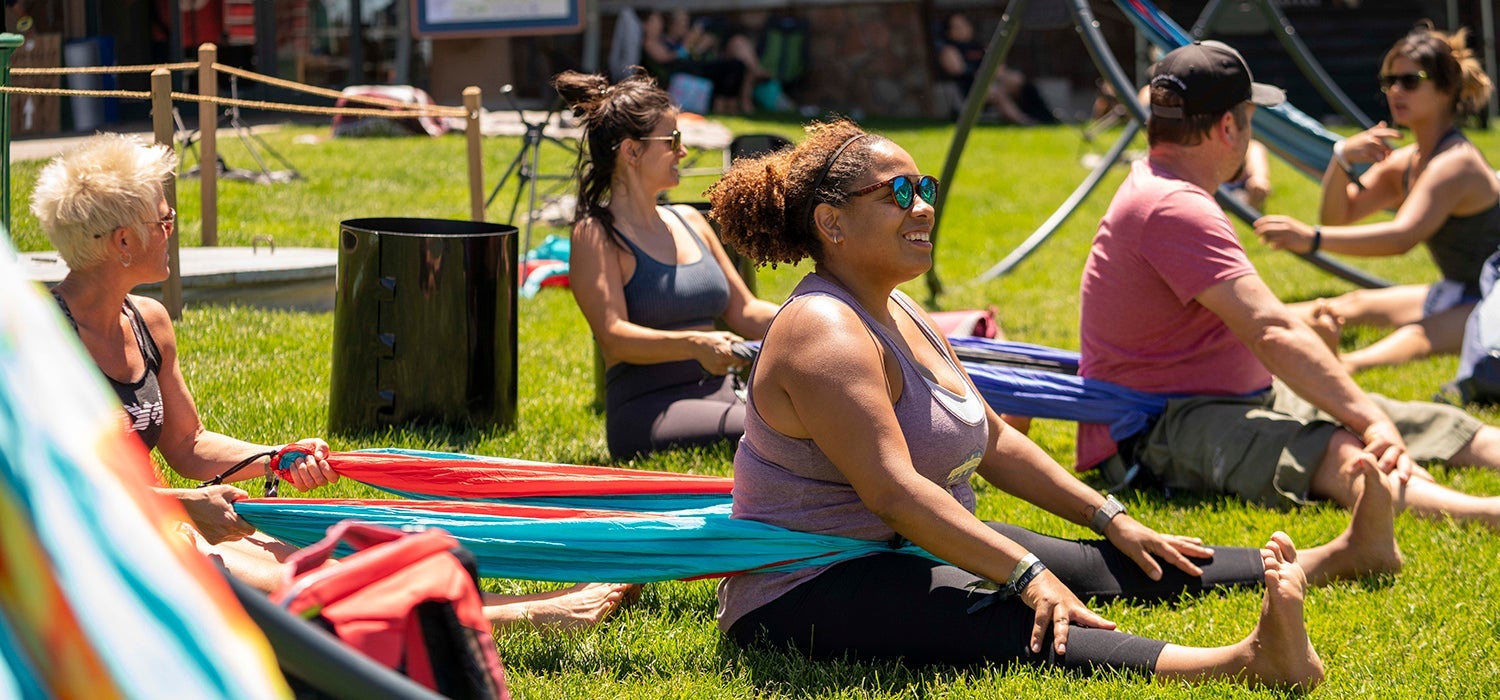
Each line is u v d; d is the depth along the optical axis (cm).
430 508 498
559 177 1563
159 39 2617
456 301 772
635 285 757
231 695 213
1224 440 677
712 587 559
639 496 555
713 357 714
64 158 510
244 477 541
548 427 820
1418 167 1027
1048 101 3519
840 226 473
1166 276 682
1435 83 989
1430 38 997
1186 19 3494
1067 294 1363
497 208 1695
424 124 2372
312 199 1667
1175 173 702
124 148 510
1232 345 704
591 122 755
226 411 781
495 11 2736
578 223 761
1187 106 689
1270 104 717
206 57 1237
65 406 222
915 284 1425
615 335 734
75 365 229
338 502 493
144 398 517
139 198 498
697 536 482
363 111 1121
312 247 1316
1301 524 638
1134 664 459
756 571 489
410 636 310
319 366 913
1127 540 534
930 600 470
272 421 775
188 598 218
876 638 475
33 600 210
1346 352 1056
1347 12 3416
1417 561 582
